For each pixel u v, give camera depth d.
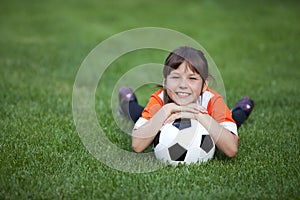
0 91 5.54
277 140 4.05
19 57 7.70
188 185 3.07
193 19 11.55
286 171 3.33
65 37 9.62
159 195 2.93
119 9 12.88
